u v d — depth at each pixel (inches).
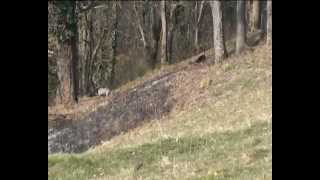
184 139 703.7
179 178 526.0
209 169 541.6
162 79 1494.8
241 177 483.2
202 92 1189.1
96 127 1301.7
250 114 920.3
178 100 1216.8
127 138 1085.1
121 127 1217.4
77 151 1194.0
